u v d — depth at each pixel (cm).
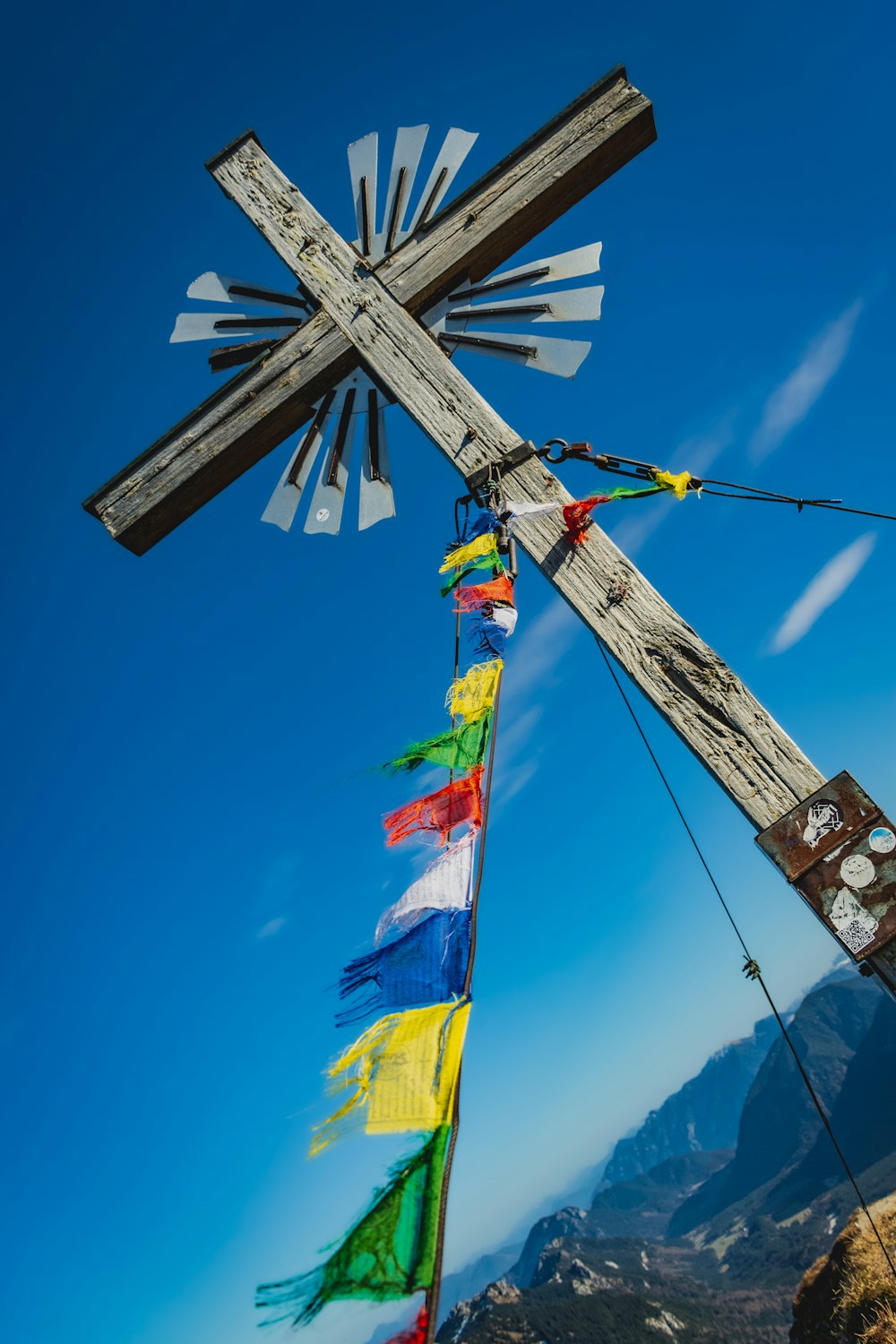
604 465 382
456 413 410
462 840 248
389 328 438
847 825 270
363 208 476
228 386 453
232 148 505
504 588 339
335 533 453
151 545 473
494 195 448
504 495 380
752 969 331
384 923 226
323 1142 154
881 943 255
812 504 383
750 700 309
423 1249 133
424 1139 150
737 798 295
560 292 448
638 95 440
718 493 379
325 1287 128
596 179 451
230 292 488
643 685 324
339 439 461
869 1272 1041
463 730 290
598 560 352
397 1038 172
